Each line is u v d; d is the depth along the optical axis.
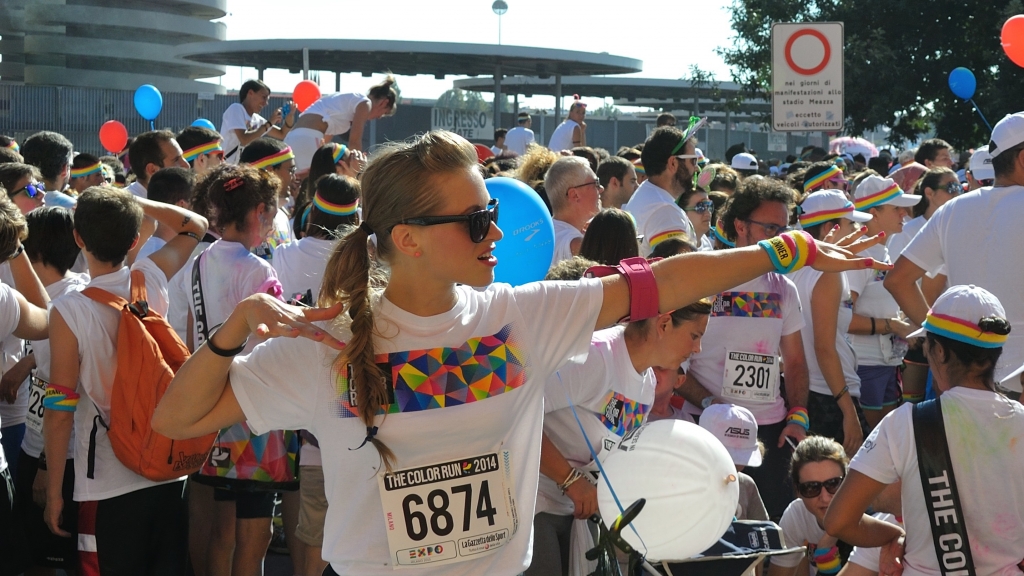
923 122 22.98
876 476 3.03
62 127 25.80
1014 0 20.08
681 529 2.60
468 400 2.06
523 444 2.18
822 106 10.38
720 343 4.51
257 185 4.22
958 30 21.23
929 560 3.00
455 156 2.03
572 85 35.31
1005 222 4.31
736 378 4.47
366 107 9.28
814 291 4.92
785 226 4.65
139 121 26.33
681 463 2.61
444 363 2.07
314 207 4.68
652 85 34.22
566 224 5.33
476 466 2.09
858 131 22.19
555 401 2.98
